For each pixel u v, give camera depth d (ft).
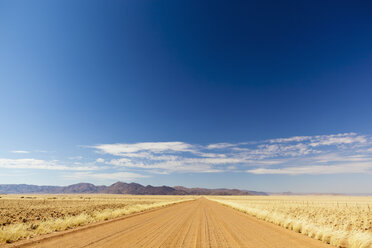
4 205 165.78
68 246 34.45
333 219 80.28
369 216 100.99
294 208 153.07
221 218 84.64
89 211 114.83
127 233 47.65
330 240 37.91
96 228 54.49
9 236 38.73
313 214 103.65
